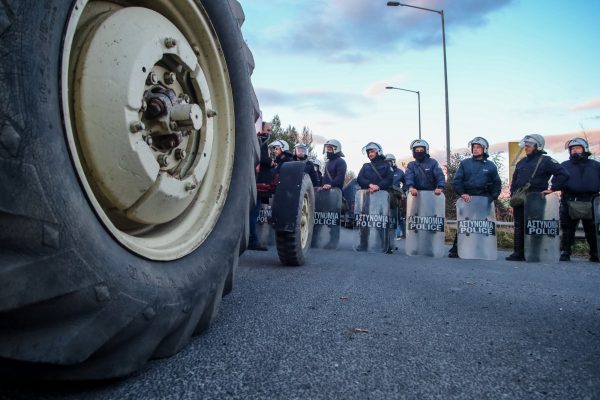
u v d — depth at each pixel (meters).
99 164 1.43
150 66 1.58
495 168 7.53
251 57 2.93
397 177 12.36
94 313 1.25
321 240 7.86
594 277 4.96
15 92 1.06
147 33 1.61
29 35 1.09
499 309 2.88
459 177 7.60
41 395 1.32
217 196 2.12
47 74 1.13
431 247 7.61
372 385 1.51
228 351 1.79
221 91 2.21
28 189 1.07
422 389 1.49
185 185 1.81
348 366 1.68
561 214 8.09
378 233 7.96
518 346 2.03
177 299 1.58
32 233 1.08
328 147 8.16
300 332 2.11
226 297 2.88
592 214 7.68
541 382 1.59
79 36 1.44
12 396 1.29
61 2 1.19
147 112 1.63
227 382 1.48
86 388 1.39
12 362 1.17
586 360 1.86
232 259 2.12
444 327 2.33
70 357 1.18
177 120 1.69
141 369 1.57
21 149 1.06
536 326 2.43
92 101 1.40
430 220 7.66
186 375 1.53
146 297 1.41
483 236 7.41
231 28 2.22
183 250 1.77
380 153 8.22
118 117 1.45
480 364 1.77
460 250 7.43
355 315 2.50
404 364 1.73
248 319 2.31
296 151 8.37
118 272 1.31
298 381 1.51
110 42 1.47
